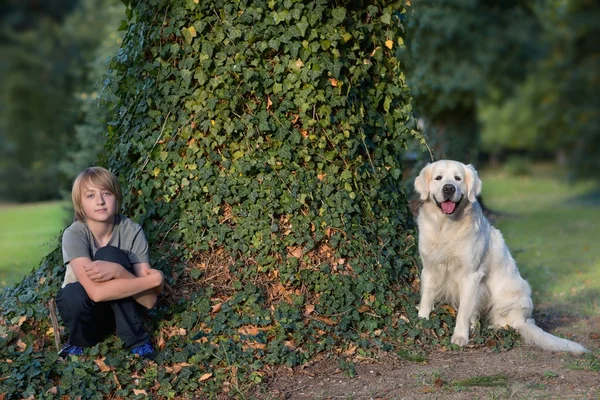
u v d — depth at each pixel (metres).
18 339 5.68
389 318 6.20
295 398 5.05
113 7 20.02
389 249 6.62
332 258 6.29
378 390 5.15
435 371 5.53
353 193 6.44
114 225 5.60
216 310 5.84
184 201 6.21
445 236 6.25
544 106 33.94
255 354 5.49
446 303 6.64
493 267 6.57
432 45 17.58
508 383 5.27
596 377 5.40
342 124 6.45
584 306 8.19
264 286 6.07
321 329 5.86
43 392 4.94
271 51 6.28
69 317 5.21
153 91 6.34
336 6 6.34
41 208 25.39
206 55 6.15
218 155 6.20
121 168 6.46
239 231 6.12
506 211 19.69
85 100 18.39
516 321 6.52
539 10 23.94
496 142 39.81
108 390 4.98
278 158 6.26
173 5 6.26
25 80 29.09
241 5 6.14
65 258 5.32
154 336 5.68
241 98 6.17
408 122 7.08
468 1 17.53
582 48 30.62
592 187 29.67
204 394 5.08
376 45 6.76
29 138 29.41
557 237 14.39
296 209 6.20
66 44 29.77
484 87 19.67
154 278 5.23
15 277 11.30
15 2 34.16
